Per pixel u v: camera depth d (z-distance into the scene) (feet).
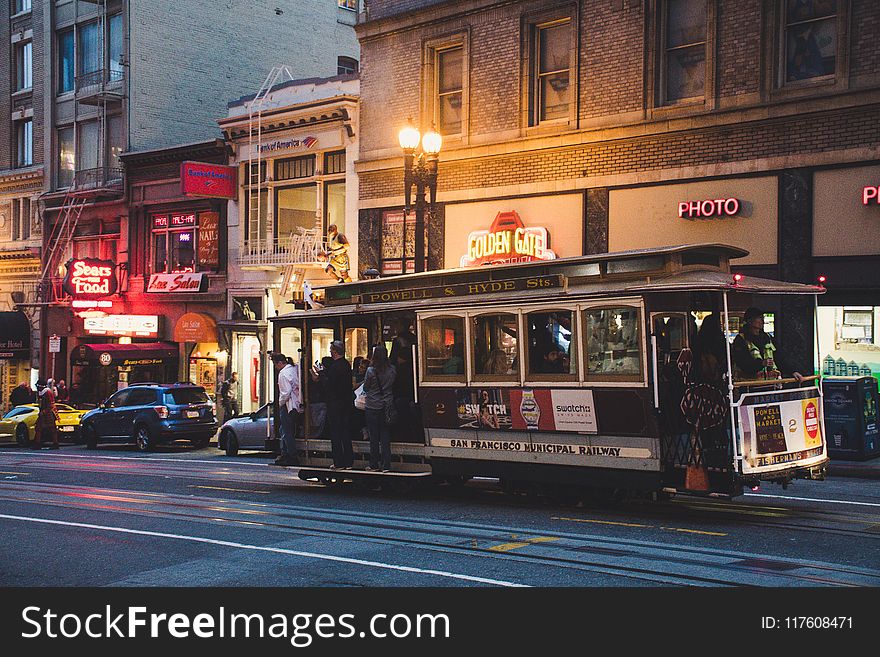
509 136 82.94
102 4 127.95
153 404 91.30
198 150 114.32
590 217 77.30
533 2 81.61
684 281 38.09
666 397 39.32
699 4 72.54
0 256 143.74
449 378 46.57
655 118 73.56
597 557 31.65
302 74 138.72
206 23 130.21
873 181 63.36
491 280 44.75
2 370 141.79
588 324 41.06
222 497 50.60
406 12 90.43
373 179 94.12
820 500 44.37
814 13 66.74
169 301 118.21
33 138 140.36
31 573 32.17
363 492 51.16
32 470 69.31
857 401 60.80
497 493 49.14
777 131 67.62
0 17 145.48
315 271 101.30
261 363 106.22
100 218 127.75
